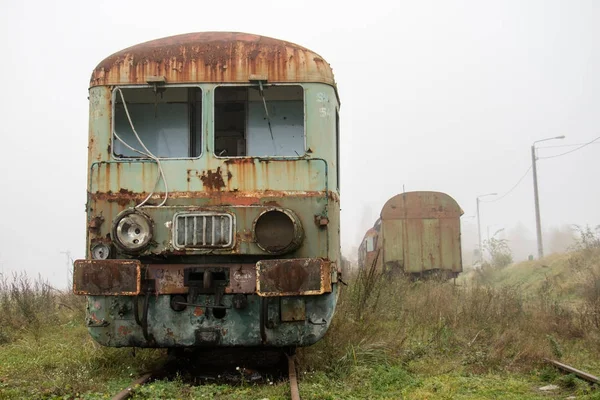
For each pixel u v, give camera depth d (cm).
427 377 811
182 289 747
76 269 720
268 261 704
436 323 1147
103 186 785
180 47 801
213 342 749
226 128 825
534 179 4012
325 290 711
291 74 792
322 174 781
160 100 816
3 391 676
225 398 674
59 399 659
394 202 2488
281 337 754
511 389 754
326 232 767
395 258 2452
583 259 2636
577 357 936
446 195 2484
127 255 748
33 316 1238
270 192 775
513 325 1146
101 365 829
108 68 800
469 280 3219
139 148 808
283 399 664
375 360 860
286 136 805
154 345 756
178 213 739
